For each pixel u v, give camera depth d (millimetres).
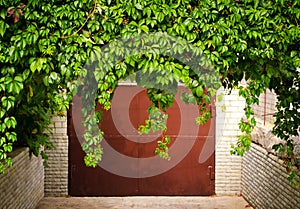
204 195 7496
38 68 2902
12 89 2908
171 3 2967
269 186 6062
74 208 6789
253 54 3104
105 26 2941
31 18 2883
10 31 2916
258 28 3057
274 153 5812
